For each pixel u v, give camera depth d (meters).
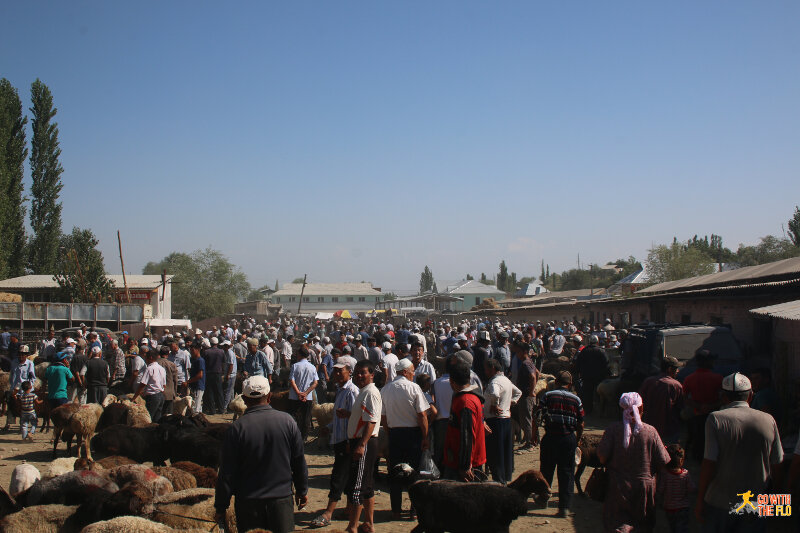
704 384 9.04
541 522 7.23
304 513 7.61
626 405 5.69
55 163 52.03
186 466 7.44
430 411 8.17
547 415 7.61
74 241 39.25
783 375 11.01
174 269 69.12
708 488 5.10
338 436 7.23
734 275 23.25
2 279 45.09
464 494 5.41
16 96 47.75
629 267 94.12
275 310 102.81
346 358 13.21
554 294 80.56
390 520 7.34
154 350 12.05
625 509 5.57
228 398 16.31
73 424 10.05
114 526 5.02
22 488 6.78
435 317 66.25
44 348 18.64
